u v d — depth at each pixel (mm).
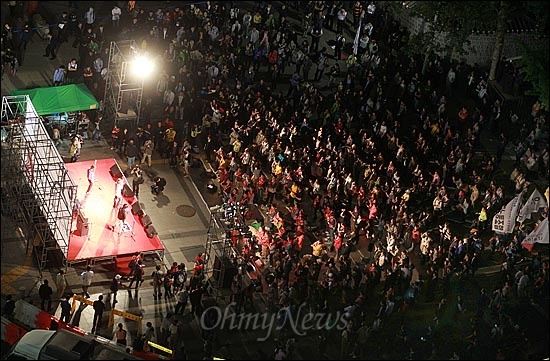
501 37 78875
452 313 60281
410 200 68562
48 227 61375
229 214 64625
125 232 63531
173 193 69438
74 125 72438
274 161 68938
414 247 64625
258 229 64812
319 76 80000
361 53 82438
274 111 74000
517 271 63094
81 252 61375
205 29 82438
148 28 82875
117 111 73125
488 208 66938
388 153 72250
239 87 76875
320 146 71125
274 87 79000
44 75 77688
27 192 63344
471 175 71625
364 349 56969
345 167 69688
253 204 67812
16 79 76750
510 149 75000
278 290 60281
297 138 72625
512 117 75812
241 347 56969
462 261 63062
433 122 75312
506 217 64312
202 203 68875
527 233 65250
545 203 64938
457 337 58656
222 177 68812
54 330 54781
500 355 56438
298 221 64688
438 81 79938
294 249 63219
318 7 83750
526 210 64812
